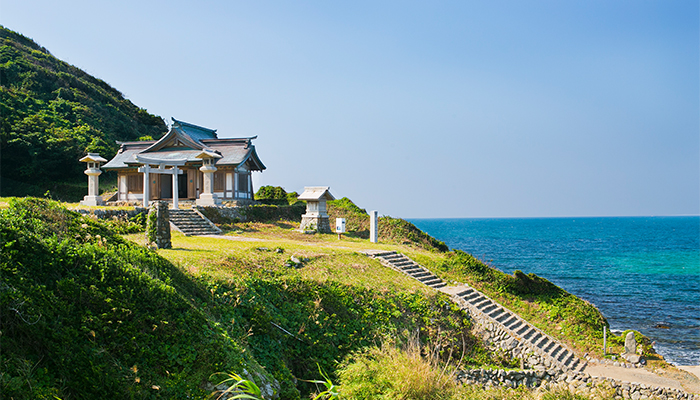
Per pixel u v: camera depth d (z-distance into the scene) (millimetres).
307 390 14961
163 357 10531
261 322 15328
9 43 80562
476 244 116938
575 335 24609
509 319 23969
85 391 8695
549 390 19078
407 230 38031
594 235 165750
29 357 8484
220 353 11445
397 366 14570
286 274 19828
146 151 41844
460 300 23734
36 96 70062
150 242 20312
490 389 18562
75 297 9898
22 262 9758
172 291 12312
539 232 188625
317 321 17391
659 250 103750
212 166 34594
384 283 22672
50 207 13125
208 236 27781
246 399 10102
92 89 82500
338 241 32969
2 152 53625
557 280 57719
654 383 19969
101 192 55625
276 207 39938
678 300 45531
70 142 59156
